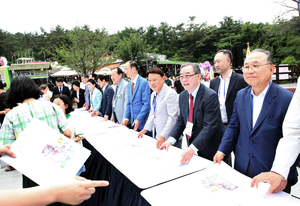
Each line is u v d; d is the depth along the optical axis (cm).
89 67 1265
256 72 102
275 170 84
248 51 371
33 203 52
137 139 196
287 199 85
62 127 143
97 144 184
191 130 158
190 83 148
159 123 202
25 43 4875
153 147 169
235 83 223
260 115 106
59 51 1273
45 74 1452
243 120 116
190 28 4353
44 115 132
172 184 103
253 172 111
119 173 144
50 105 139
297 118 84
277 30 1537
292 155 84
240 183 101
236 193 92
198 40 4006
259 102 110
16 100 131
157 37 4638
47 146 114
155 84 193
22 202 51
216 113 145
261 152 106
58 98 192
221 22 4047
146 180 109
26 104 129
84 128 256
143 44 1753
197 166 125
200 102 150
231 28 3878
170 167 126
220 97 238
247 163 114
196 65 151
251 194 90
